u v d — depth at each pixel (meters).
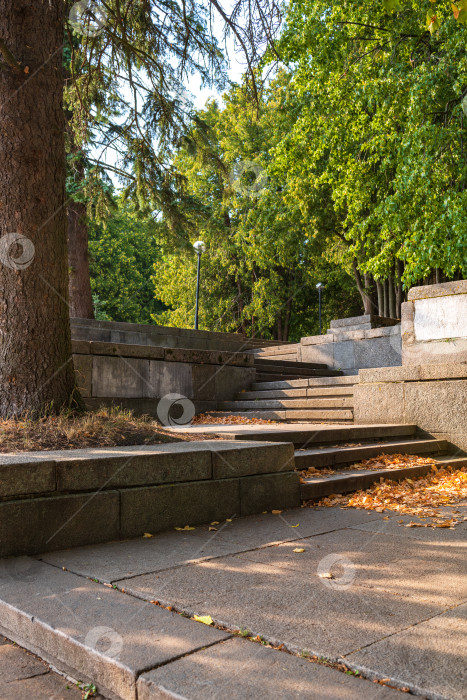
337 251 25.47
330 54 15.05
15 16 5.96
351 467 6.86
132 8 8.88
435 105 12.19
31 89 5.92
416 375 8.71
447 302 8.56
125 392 9.89
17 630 2.90
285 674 2.16
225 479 5.09
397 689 2.04
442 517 5.04
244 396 11.81
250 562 3.67
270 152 19.23
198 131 11.10
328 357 15.01
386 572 3.43
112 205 13.42
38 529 3.95
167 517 4.63
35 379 5.78
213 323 32.91
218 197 25.73
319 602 2.91
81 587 3.20
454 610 2.78
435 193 12.34
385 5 4.14
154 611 2.82
